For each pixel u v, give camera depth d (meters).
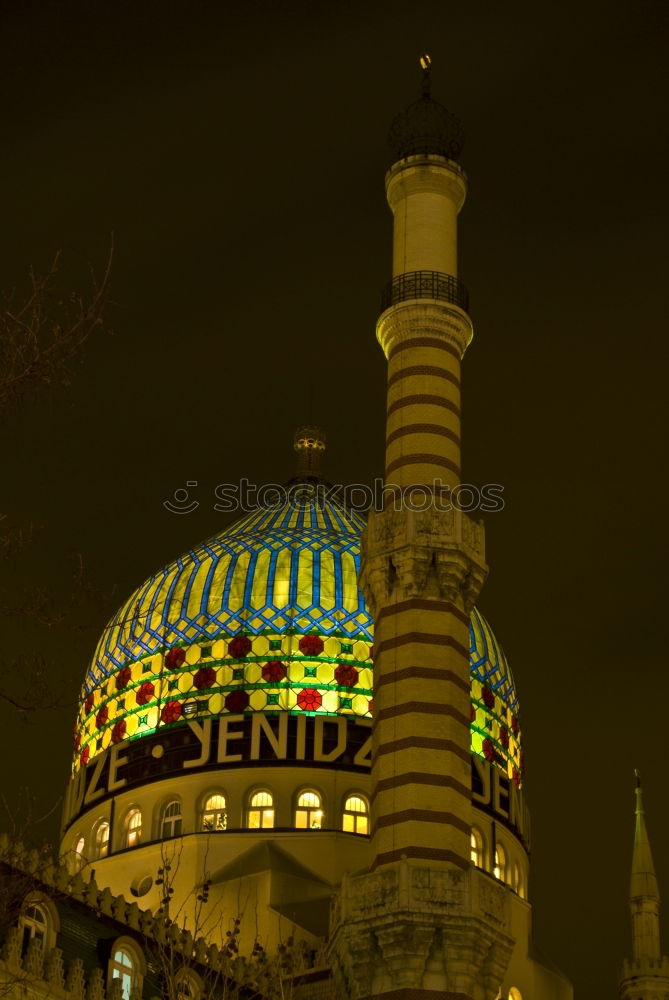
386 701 61.56
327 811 83.75
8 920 38.44
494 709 89.31
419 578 62.75
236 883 80.38
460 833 59.66
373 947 57.53
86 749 89.62
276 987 67.88
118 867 83.31
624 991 78.69
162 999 59.72
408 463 65.38
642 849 82.50
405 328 67.75
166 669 87.88
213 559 91.12
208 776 84.50
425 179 70.69
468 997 56.84
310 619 87.88
